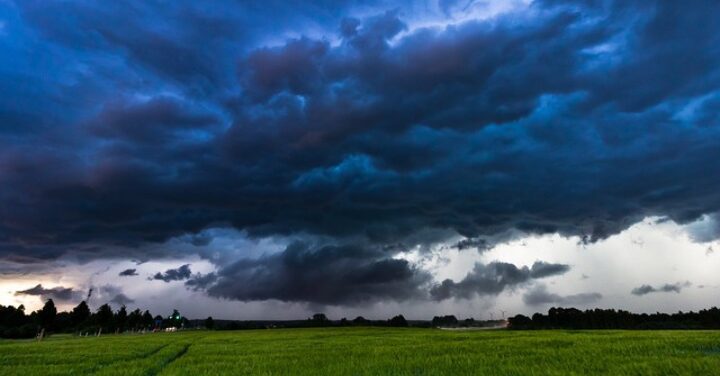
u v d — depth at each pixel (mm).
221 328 149250
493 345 30062
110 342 50250
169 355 29859
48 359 27828
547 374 15289
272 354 29250
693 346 23453
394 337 49000
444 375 16375
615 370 15531
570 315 129750
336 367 19562
